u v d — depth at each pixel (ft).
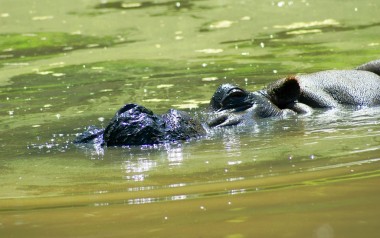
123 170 72.02
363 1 202.90
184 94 114.52
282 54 146.61
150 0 227.81
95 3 227.40
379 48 145.38
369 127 86.17
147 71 138.82
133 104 84.28
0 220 58.23
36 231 54.65
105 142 82.74
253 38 167.94
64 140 87.35
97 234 52.70
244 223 52.54
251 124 91.45
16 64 156.56
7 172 74.43
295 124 90.53
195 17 198.39
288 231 49.96
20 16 213.25
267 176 66.59
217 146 80.23
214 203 58.75
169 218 55.36
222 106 95.25
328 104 99.60
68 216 58.18
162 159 75.31
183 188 64.49
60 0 232.12
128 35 182.91
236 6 208.33
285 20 186.70
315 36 164.86
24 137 90.63
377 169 65.98
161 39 175.01
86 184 68.03
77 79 135.33
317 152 74.84
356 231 48.91
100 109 106.63
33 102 116.26
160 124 83.51
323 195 58.54
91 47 171.22
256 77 125.29
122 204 60.70
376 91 102.17
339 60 135.44
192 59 148.56
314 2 205.77
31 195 65.57
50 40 182.39
